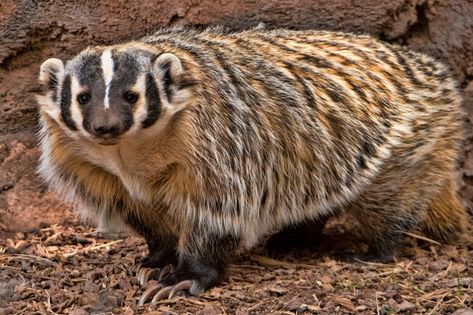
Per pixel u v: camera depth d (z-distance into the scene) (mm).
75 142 9750
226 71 9914
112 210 10430
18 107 12570
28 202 12523
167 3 12328
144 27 12383
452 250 11695
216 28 11469
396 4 12523
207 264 9969
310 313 9180
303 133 10344
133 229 10609
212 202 9781
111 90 9000
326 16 12461
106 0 12305
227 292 9781
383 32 12680
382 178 10977
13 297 9820
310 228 11633
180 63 9320
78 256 11367
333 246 11812
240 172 9852
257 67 10266
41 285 10219
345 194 10828
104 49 9586
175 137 9477
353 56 11102
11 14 12258
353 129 10688
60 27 12352
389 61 11281
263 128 10008
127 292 10000
